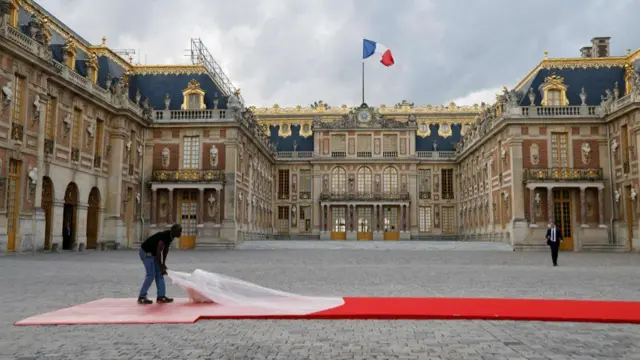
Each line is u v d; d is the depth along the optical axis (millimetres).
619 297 14508
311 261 30109
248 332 9867
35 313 11641
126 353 8289
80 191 40656
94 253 36500
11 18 33812
